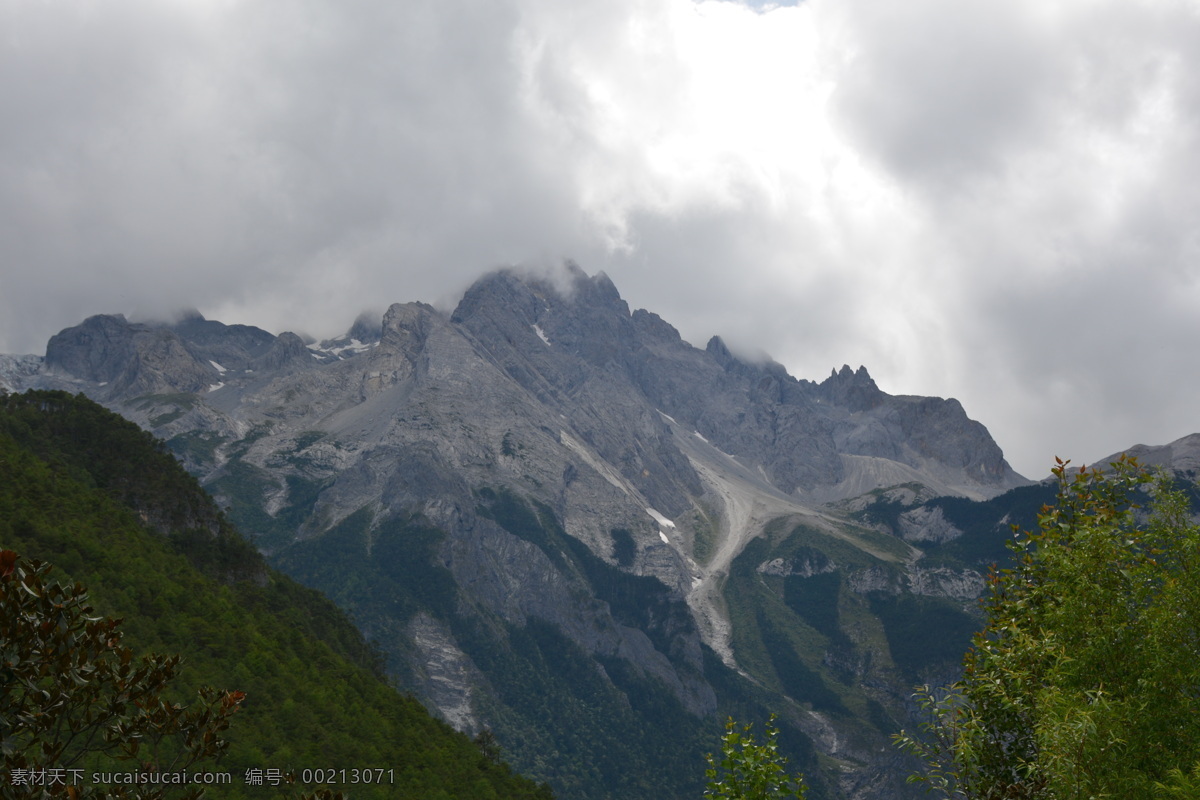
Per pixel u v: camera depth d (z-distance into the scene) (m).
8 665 27.91
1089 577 40.28
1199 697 35.62
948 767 43.62
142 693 30.94
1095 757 34.25
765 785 43.22
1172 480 42.91
